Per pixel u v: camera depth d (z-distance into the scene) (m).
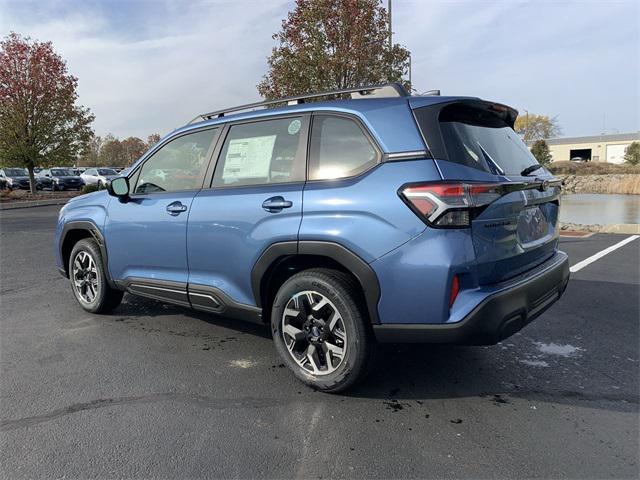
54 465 2.52
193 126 4.17
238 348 4.13
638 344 4.14
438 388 3.35
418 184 2.79
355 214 2.97
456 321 2.77
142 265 4.32
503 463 2.50
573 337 4.30
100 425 2.90
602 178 34.75
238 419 2.96
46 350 4.09
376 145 3.03
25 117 22.72
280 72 13.48
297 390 3.34
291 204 3.24
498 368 3.67
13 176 30.55
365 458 2.55
